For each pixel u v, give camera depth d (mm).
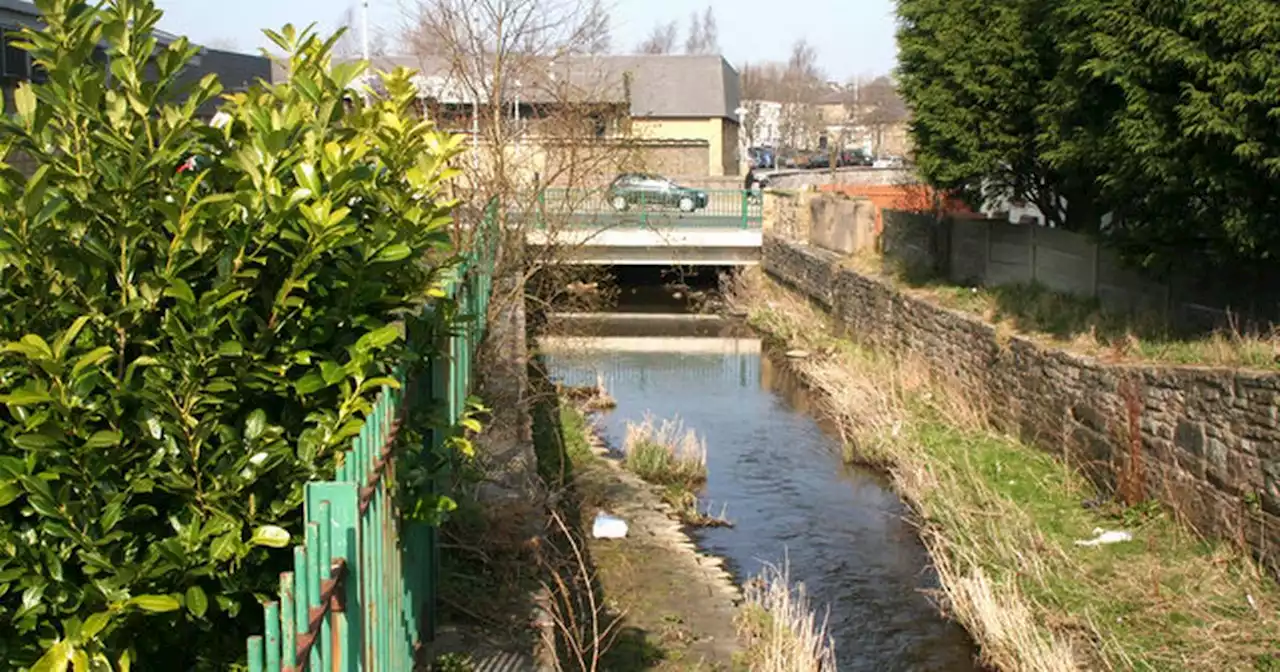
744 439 16891
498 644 6469
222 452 4039
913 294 19969
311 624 2947
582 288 21875
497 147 13805
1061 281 16391
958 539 11211
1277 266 11758
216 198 4051
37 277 3912
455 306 5457
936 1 17625
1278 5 9812
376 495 3986
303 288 4266
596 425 17312
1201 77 10320
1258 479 9594
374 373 4461
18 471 3646
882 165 72062
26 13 11875
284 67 6309
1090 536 10906
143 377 4070
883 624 10039
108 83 5605
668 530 12344
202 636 4176
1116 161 11812
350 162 4547
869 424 16359
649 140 24406
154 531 4117
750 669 8578
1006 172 17984
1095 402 12547
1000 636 8883
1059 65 13836
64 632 3717
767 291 30891
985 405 15984
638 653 8812
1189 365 11242
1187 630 8695
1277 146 10023
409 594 5305
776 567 11414
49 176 3967
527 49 16953
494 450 10523
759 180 50062
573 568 10250
